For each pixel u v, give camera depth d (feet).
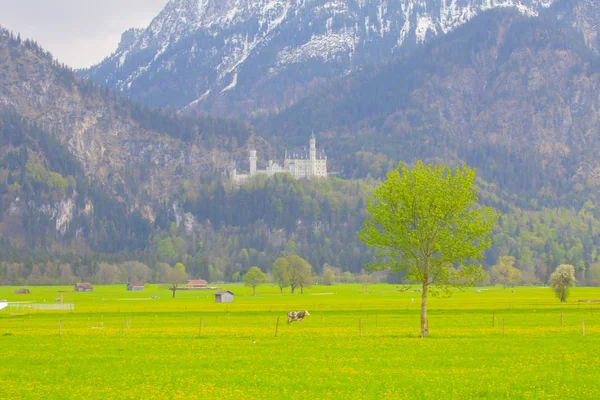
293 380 385.50
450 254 552.00
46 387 377.50
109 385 381.19
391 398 343.46
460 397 344.08
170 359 459.73
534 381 374.22
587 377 382.01
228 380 388.16
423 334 564.30
